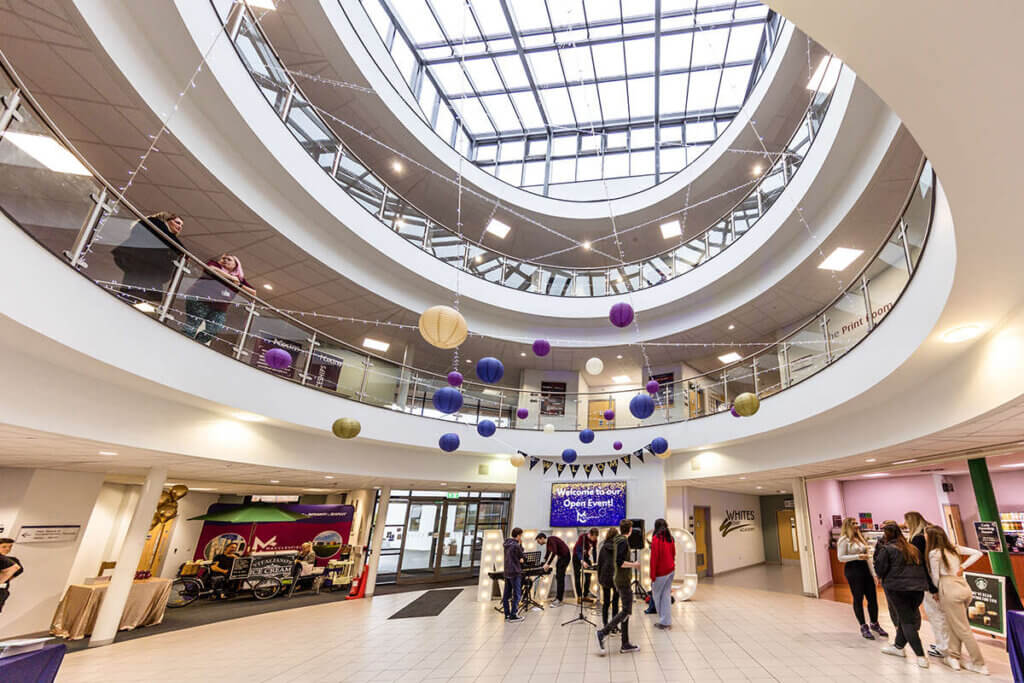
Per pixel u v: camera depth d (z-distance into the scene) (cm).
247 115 665
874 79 165
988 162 187
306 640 601
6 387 359
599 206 1331
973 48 146
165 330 473
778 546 1487
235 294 571
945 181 203
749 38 1183
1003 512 996
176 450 539
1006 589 508
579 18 1167
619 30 1197
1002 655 467
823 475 880
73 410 420
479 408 1020
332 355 740
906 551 463
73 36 484
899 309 419
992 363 348
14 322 310
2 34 483
